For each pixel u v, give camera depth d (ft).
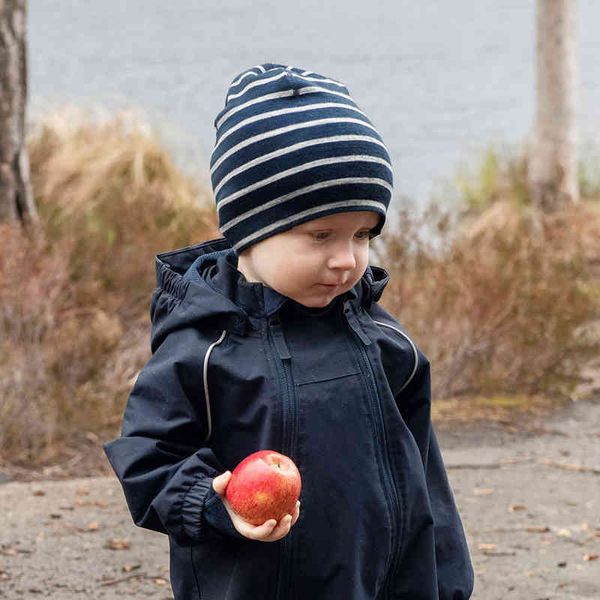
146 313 41.01
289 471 11.86
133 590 21.72
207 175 63.77
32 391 31.78
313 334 13.26
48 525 24.98
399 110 128.06
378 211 12.87
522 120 118.93
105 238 44.70
